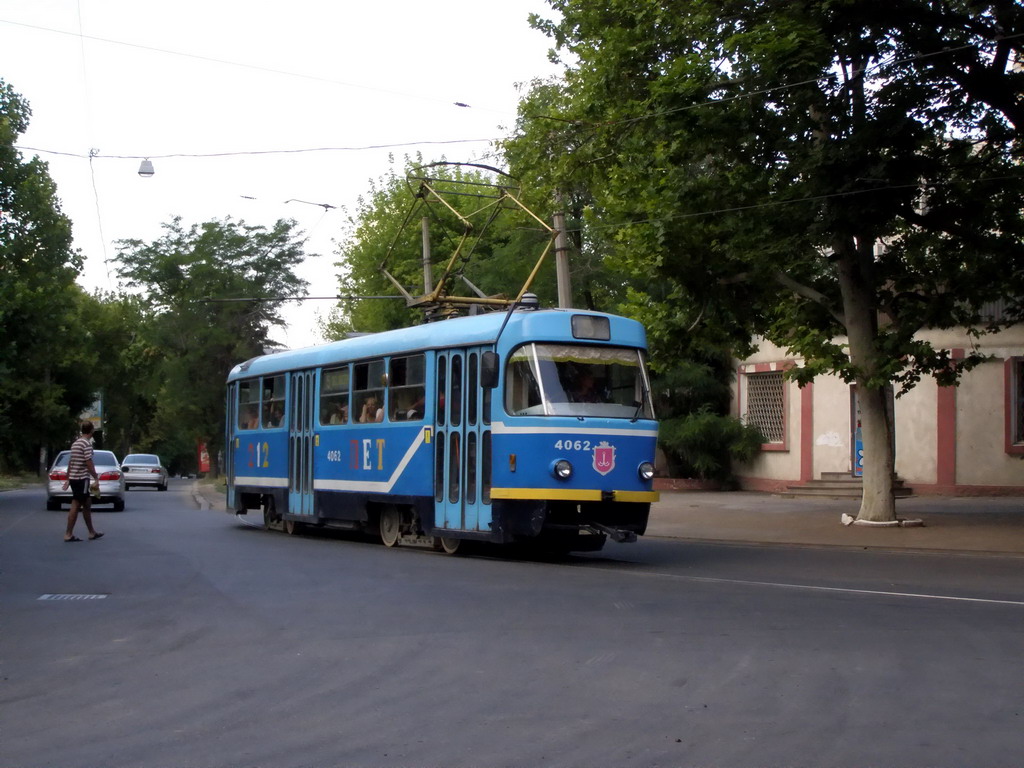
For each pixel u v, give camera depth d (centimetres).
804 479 3153
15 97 4434
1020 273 1894
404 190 4491
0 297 3859
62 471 3034
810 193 1731
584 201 3488
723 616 1038
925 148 1808
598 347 1603
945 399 2848
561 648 896
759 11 1733
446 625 1012
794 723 665
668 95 1728
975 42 1727
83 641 966
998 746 614
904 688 746
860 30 1719
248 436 2386
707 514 2538
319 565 1530
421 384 1744
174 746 642
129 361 7250
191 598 1215
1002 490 2755
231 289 5144
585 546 1661
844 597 1167
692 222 1922
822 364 2056
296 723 688
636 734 648
